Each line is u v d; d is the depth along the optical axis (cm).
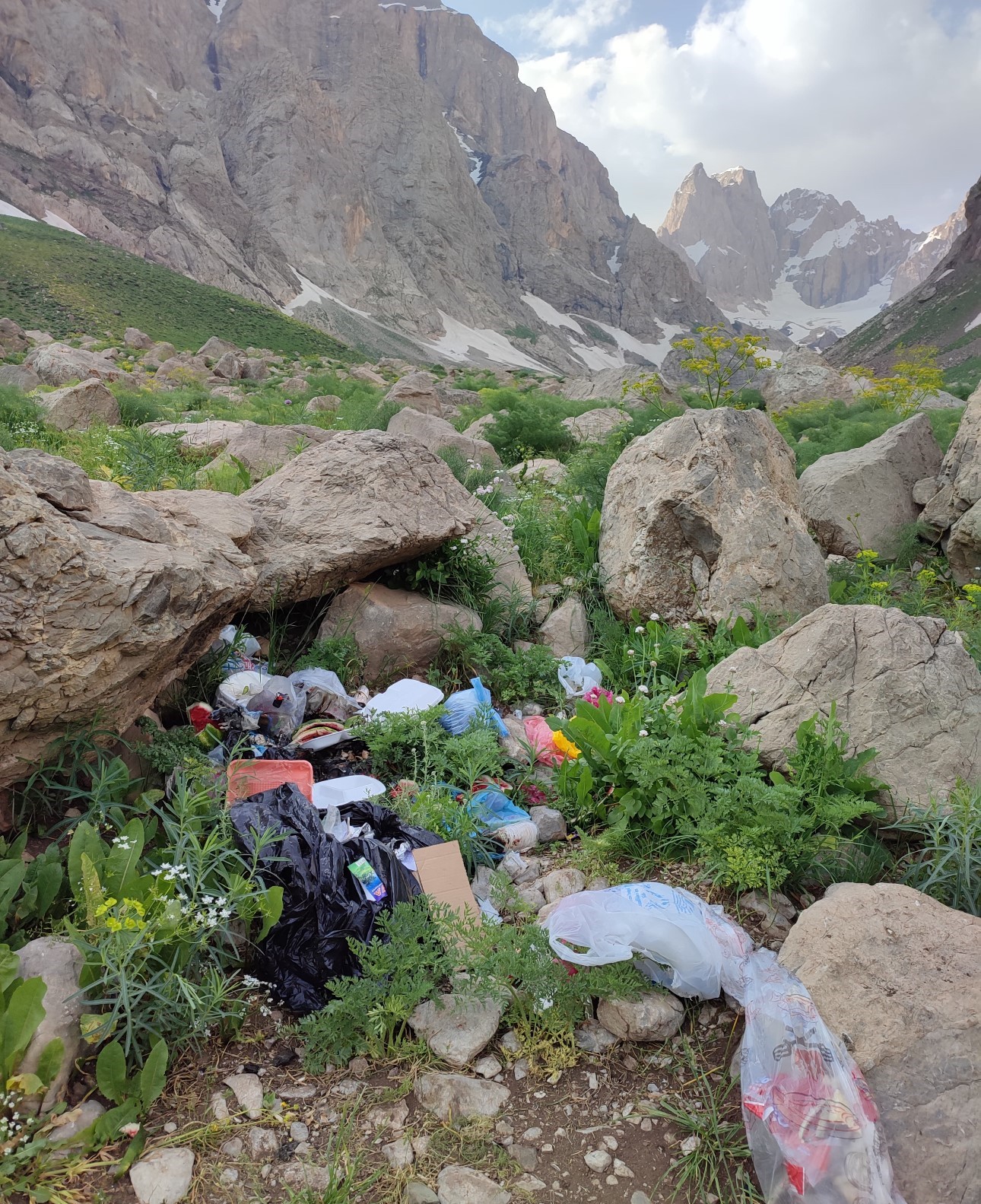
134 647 325
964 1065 237
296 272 17550
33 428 980
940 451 927
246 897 288
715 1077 272
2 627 284
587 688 528
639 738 393
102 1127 232
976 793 354
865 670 406
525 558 681
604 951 289
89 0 18612
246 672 445
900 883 342
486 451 1111
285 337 9250
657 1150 248
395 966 280
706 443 619
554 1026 280
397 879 316
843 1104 233
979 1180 219
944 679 397
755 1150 238
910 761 378
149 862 297
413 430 1126
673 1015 285
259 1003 287
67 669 301
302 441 917
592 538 696
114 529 351
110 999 251
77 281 8450
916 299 14012
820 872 349
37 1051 231
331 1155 240
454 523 560
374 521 516
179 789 317
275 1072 267
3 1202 214
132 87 16900
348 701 464
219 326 8875
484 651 528
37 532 297
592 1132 253
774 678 427
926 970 262
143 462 713
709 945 293
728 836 346
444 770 417
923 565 805
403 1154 242
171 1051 262
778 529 604
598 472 917
